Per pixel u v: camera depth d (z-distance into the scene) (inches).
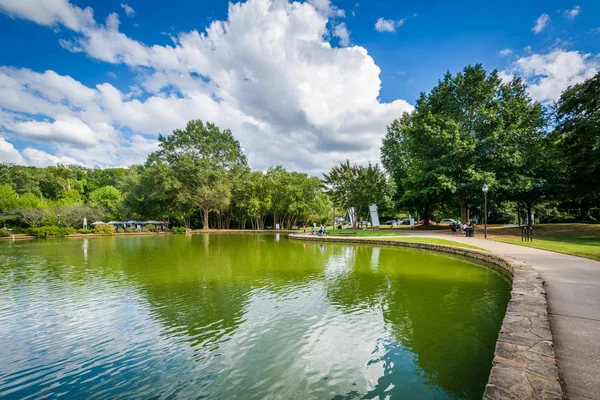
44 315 277.3
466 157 1018.7
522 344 147.3
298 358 192.9
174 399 154.1
